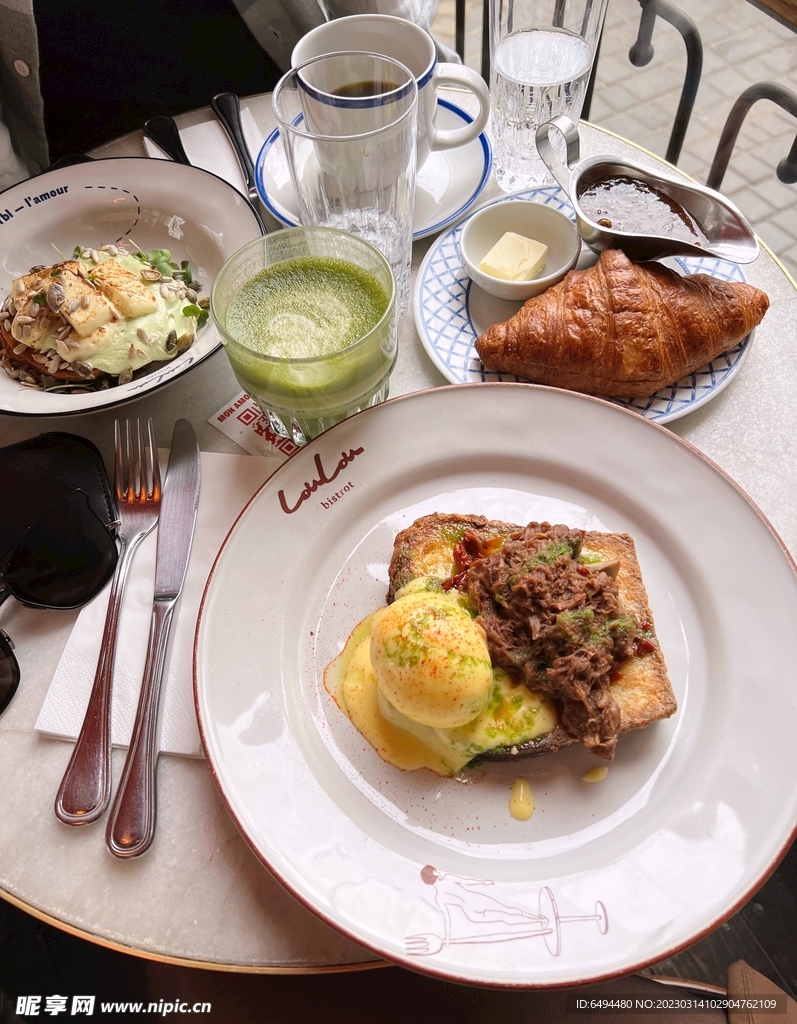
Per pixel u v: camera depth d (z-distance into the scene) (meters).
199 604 0.35
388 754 0.32
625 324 0.39
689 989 0.40
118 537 0.37
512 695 0.32
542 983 0.25
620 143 0.51
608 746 0.30
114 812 0.30
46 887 0.30
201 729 0.30
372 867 0.29
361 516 0.38
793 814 0.28
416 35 0.44
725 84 0.88
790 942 0.42
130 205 0.46
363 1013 0.38
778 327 0.43
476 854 0.30
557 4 0.51
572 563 0.32
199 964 0.28
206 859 0.30
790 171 0.60
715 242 0.42
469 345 0.43
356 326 0.37
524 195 0.48
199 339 0.40
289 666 0.34
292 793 0.30
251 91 0.66
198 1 0.60
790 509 0.37
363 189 0.44
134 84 0.63
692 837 0.29
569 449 0.37
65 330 0.39
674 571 0.35
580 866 0.29
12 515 0.38
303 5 0.57
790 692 0.31
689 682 0.33
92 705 0.32
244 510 0.35
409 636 0.30
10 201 0.45
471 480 0.38
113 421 0.42
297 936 0.29
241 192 0.47
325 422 0.40
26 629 0.36
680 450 0.36
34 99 0.54
